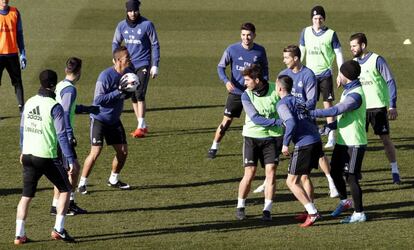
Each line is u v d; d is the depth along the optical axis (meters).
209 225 47.34
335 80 77.69
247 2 105.44
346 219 47.69
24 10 101.19
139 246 44.38
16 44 68.25
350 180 47.47
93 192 52.56
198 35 92.44
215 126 65.69
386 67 53.66
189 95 73.81
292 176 47.12
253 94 47.97
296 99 46.97
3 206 50.16
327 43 61.19
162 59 84.06
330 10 101.75
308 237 45.44
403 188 52.94
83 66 81.75
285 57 50.78
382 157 58.69
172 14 100.19
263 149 47.94
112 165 54.38
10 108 70.06
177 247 44.16
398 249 43.62
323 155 51.47
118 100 51.38
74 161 45.56
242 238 45.34
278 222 47.84
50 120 44.19
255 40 90.12
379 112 53.88
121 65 51.44
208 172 56.06
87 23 96.38
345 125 47.31
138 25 63.72
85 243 44.84
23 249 44.00
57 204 45.25
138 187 53.44
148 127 65.44
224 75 57.34
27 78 77.75
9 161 57.78
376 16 99.62
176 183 54.09
